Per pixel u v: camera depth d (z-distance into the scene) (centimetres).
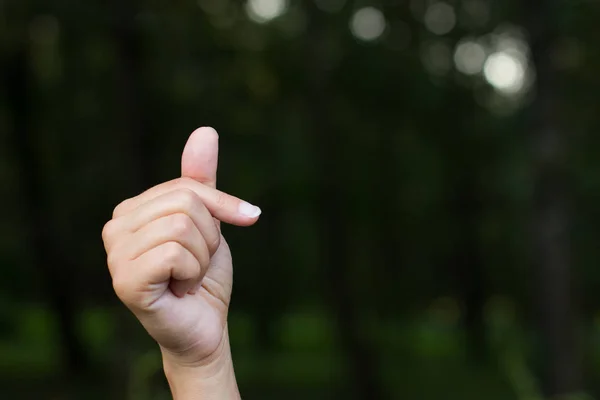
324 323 2331
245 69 1280
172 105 1179
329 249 1220
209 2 1209
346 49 1230
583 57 1073
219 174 1280
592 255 1336
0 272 1672
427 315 1975
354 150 1341
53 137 1406
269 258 1577
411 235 1631
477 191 1566
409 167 1399
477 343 1727
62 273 1523
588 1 958
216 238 135
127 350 755
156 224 132
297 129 1351
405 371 1523
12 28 1149
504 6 882
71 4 989
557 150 705
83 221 1448
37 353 1959
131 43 944
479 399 1086
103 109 1252
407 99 1271
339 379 1501
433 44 1295
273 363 1752
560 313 691
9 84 1363
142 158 948
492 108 1432
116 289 134
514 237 1606
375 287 1588
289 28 1293
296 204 1477
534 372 689
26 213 1475
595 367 1393
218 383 148
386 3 1244
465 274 1753
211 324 148
